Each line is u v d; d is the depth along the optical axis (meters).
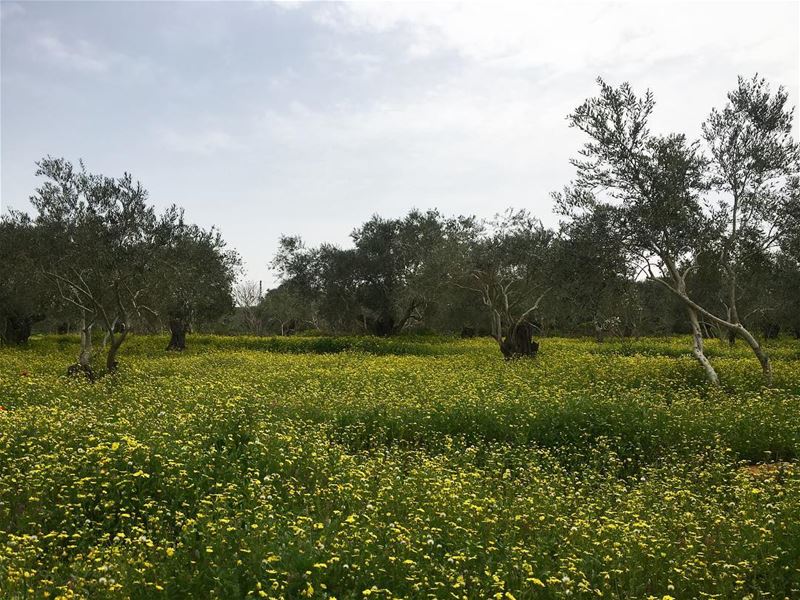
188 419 12.22
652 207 19.47
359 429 13.81
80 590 5.70
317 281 56.59
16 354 35.41
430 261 37.81
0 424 11.59
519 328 32.16
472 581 6.22
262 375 23.06
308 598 5.70
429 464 10.43
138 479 8.61
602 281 20.77
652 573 6.73
